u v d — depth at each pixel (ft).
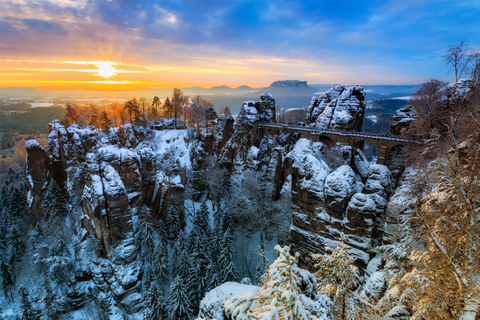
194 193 264.31
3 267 196.95
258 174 240.94
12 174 360.28
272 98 310.24
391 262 78.33
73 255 186.09
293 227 169.37
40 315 167.12
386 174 150.51
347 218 139.64
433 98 156.35
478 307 44.70
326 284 67.46
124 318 165.89
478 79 40.06
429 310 48.55
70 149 253.24
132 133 301.63
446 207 52.70
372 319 65.51
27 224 245.65
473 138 54.29
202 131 333.42
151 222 206.80
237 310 37.88
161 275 176.14
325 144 233.76
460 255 46.91
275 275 35.35
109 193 169.78
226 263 159.74
